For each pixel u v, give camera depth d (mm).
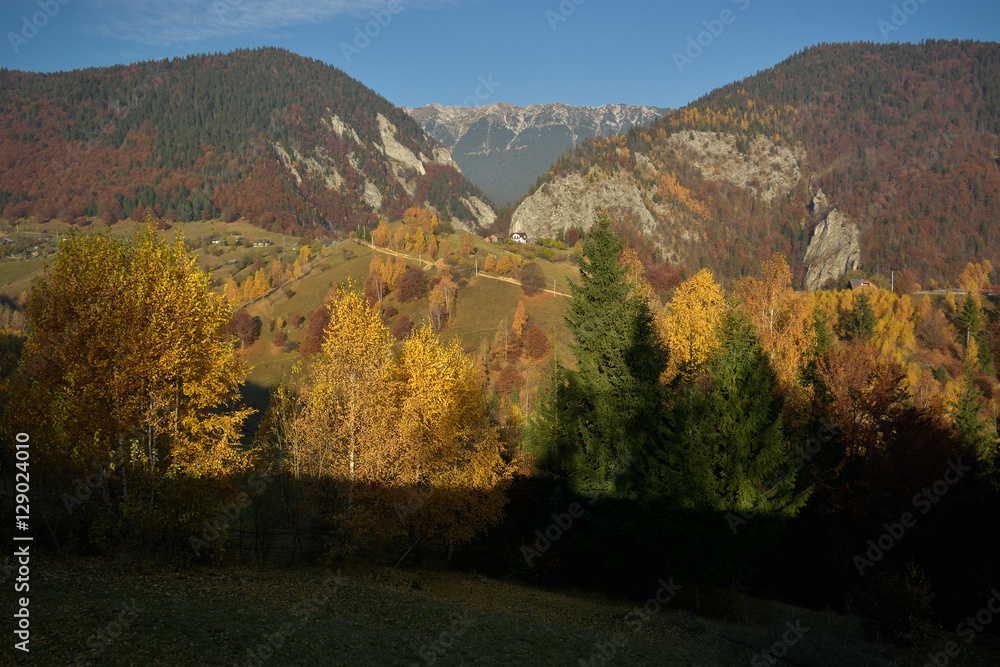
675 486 22719
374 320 23297
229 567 20016
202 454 17891
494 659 14609
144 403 17438
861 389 29750
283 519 25109
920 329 118062
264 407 90750
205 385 17906
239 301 139875
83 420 16078
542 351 97938
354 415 22531
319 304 133125
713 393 23391
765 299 46469
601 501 25016
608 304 26438
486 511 25578
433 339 25891
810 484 26531
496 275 146625
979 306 121250
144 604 13797
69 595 13406
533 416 29922
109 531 17953
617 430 24562
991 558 21625
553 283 142625
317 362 23219
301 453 23047
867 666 12984
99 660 10492
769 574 27031
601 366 26188
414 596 20141
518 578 27234
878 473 26422
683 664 15750
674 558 22719
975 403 35094
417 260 162875
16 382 16500
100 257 16828
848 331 106812
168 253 18016
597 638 17625
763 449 22109
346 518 22312
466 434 26078
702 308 36094
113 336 16438
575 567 27594
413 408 23609
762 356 23562
